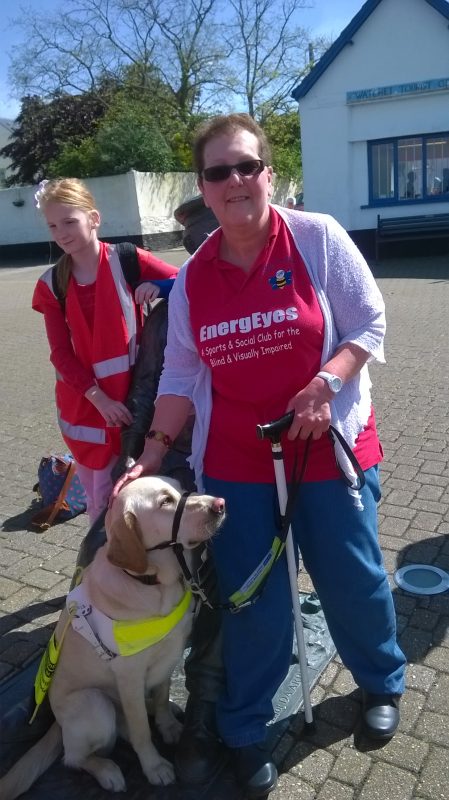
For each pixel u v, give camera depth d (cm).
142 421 279
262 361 213
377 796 223
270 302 210
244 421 223
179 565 225
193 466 238
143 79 2806
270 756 234
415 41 1544
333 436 219
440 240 1661
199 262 226
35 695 253
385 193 1698
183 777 236
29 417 655
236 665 235
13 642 321
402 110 1611
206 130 212
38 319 1203
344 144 1672
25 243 2328
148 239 2142
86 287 295
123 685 225
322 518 227
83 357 301
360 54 1589
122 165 2103
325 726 254
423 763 235
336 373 208
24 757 238
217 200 207
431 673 277
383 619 242
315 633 301
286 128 3039
